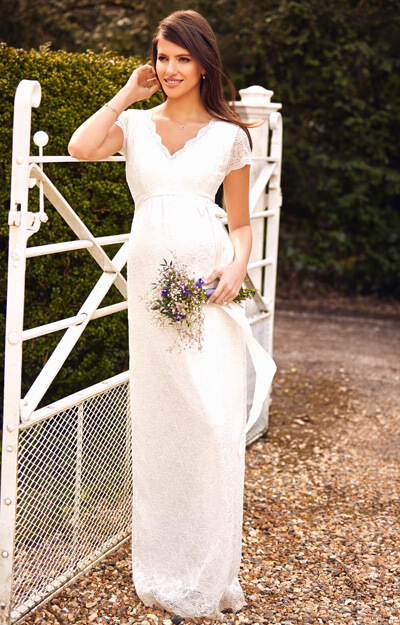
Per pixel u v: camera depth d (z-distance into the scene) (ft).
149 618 8.23
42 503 8.49
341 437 14.79
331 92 27.94
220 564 8.18
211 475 8.07
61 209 8.39
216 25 27.53
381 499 11.81
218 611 8.33
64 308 12.21
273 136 13.96
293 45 27.45
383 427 15.43
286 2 26.91
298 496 11.87
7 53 11.03
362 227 29.25
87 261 12.21
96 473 9.35
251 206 12.91
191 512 8.21
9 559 7.82
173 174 7.75
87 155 7.76
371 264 29.73
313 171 28.63
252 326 13.78
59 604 8.43
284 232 29.81
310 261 29.40
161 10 26.89
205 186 7.86
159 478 8.29
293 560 9.71
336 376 18.93
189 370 7.87
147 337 7.95
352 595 8.86
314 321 25.77
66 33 26.78
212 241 7.93
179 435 8.07
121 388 9.80
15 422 7.59
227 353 8.16
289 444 14.33
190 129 8.00
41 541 8.59
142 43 27.37
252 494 11.87
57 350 8.41
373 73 28.04
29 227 7.41
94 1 27.32
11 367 7.52
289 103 28.17
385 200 29.63
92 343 12.51
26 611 8.07
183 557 8.34
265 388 8.36
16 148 7.20
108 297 12.42
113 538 9.74
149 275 7.85
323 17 26.84
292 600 8.73
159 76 7.84
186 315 7.50
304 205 28.91
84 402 8.91
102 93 11.64
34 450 8.17
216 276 7.93
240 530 8.55
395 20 27.02
